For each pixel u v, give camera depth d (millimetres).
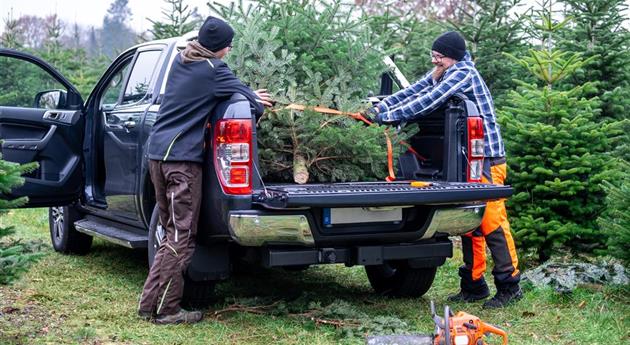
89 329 4562
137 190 5562
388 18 9492
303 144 5082
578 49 7957
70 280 5969
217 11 5438
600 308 5211
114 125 6012
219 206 4566
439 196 4617
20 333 4480
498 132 5500
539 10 7859
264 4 5543
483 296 5566
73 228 6879
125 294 5547
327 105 5094
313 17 5395
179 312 4801
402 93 5617
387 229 4793
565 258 6355
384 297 5699
